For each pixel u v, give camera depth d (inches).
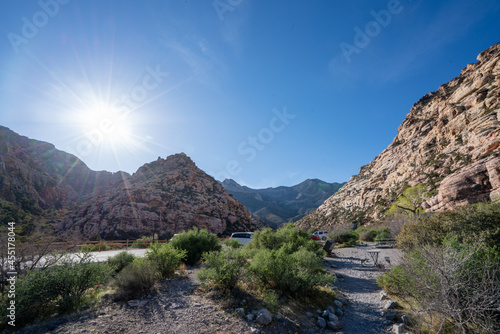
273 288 269.7
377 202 2768.2
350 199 3663.9
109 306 211.5
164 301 225.5
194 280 302.0
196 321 185.8
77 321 179.0
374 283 353.7
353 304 265.1
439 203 1520.7
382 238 943.0
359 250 749.3
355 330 200.4
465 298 163.8
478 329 161.2
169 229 2391.7
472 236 274.8
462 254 179.3
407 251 295.1
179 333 166.1
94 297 234.5
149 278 259.1
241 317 195.8
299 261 303.0
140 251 701.9
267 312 198.5
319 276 280.2
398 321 209.5
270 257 287.9
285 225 609.6
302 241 509.4
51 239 256.5
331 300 267.9
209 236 475.5
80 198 4323.3
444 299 161.3
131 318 187.2
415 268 199.3
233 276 252.7
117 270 335.3
